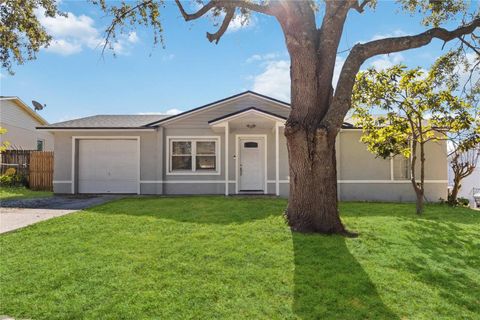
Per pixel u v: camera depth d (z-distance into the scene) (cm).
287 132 723
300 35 726
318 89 723
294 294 422
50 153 1772
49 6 1093
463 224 842
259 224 743
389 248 616
